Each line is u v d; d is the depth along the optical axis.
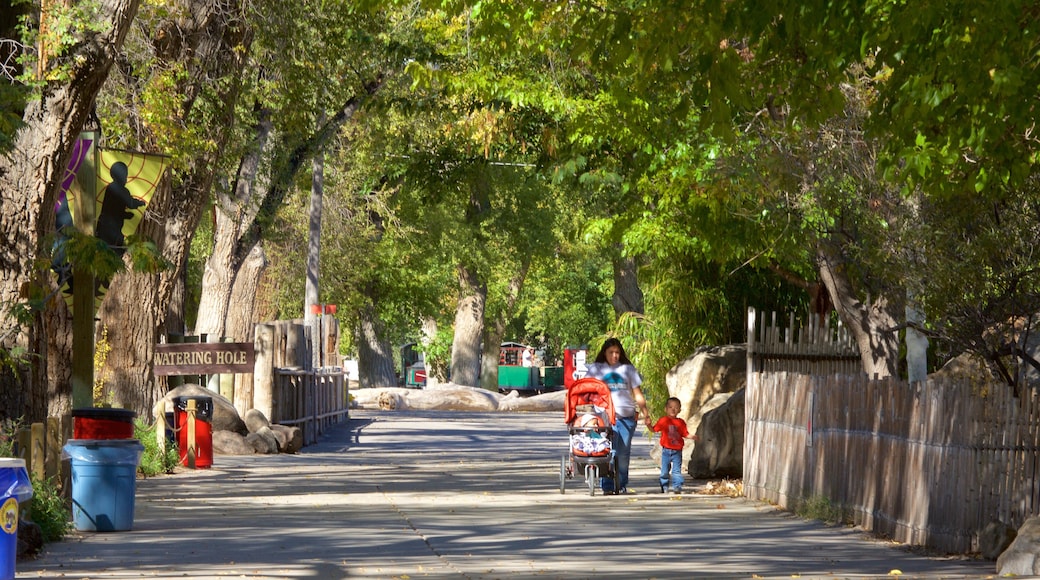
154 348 55.78
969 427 24.58
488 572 21.55
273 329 64.44
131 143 48.91
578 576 21.12
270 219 79.69
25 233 32.41
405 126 75.81
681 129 36.16
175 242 55.88
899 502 27.06
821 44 22.11
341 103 75.75
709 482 41.97
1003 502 24.27
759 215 34.84
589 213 105.56
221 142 54.22
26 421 32.69
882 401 28.28
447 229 124.06
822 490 31.28
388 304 146.62
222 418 59.12
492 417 111.75
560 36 32.59
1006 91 20.00
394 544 25.31
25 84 31.39
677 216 40.66
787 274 48.19
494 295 165.50
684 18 21.88
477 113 53.59
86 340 36.47
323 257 115.38
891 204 29.95
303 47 56.69
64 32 31.33
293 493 38.66
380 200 113.00
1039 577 19.98
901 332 41.97
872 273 32.06
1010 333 30.28
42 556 23.31
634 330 55.72
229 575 20.86
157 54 49.22
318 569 21.66
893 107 22.33
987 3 19.23
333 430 83.00
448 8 29.69
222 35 51.84
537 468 51.22
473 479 44.91
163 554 23.64
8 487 18.95
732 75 21.98
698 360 50.03
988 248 26.77
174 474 46.84
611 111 39.84
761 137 33.88
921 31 20.28
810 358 39.00
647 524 29.44
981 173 23.72
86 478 27.42
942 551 24.94
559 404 131.88
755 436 36.38
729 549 25.11
